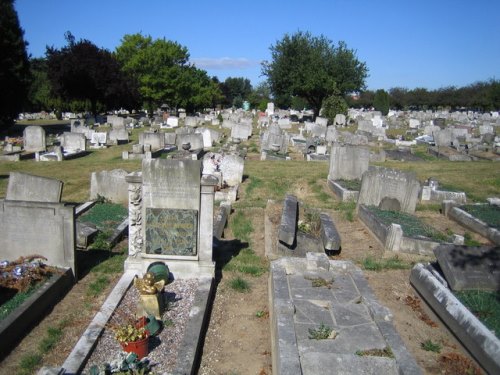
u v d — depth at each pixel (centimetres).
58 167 2203
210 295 808
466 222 1257
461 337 654
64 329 700
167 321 696
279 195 1616
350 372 536
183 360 589
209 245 859
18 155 2472
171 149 2788
